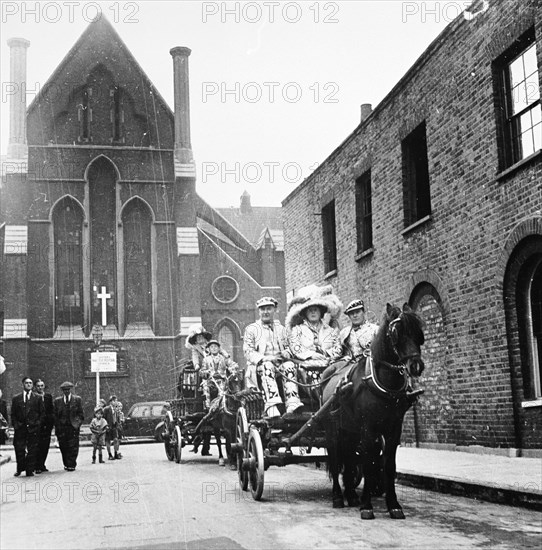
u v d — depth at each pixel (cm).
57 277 4031
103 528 729
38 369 3891
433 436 1470
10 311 3825
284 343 987
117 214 4116
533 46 1180
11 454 2378
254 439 892
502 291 1220
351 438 830
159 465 1520
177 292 4078
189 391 1612
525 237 1155
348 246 1950
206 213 5297
